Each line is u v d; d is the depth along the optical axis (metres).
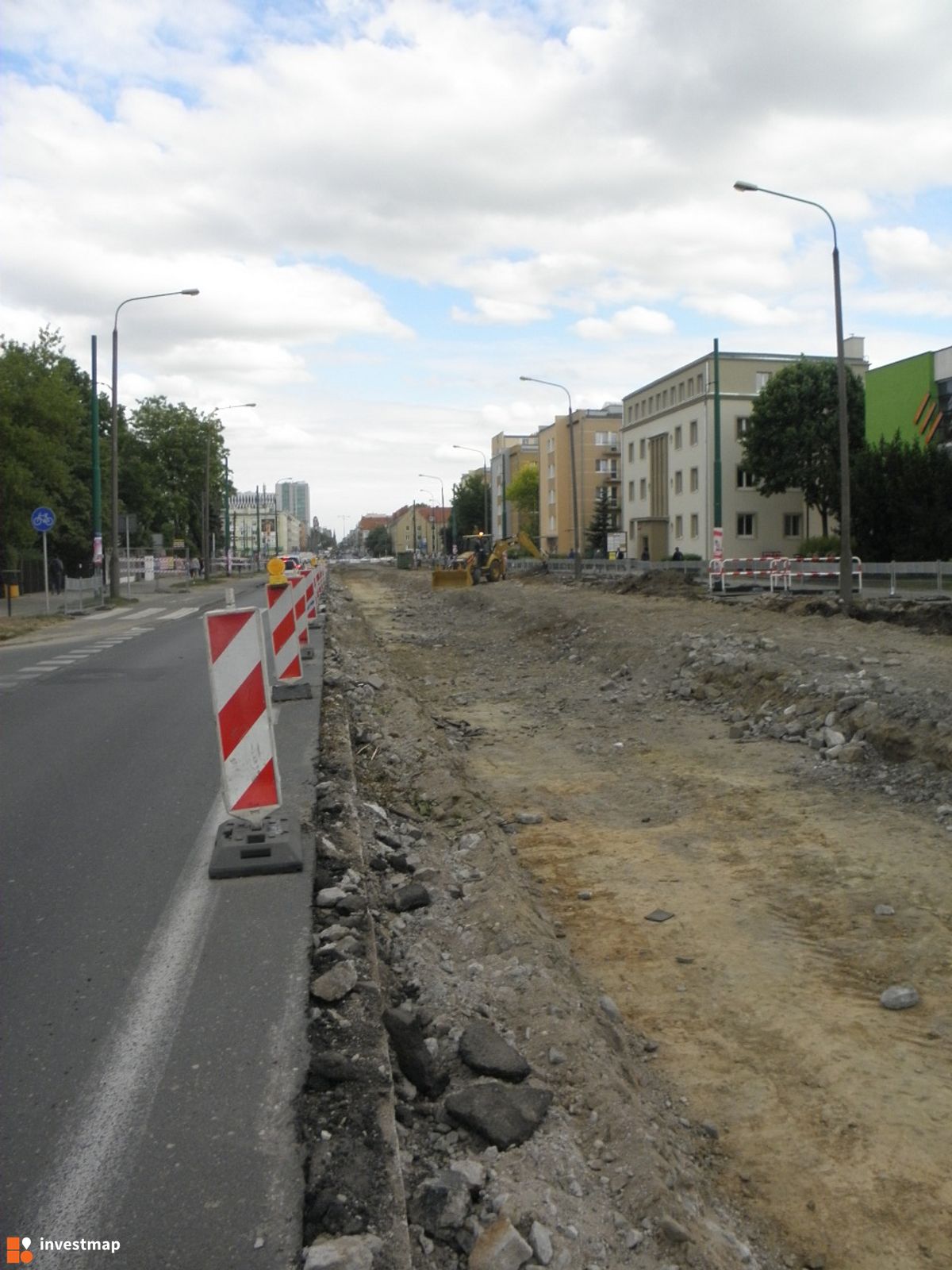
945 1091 4.43
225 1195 2.92
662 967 5.75
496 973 4.95
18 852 6.27
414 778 9.11
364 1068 3.58
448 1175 3.12
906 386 41.78
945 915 6.16
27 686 14.43
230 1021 3.95
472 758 11.25
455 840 7.53
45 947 4.74
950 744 8.88
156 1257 2.68
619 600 28.38
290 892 5.39
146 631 24.14
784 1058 4.74
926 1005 5.19
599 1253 2.98
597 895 6.90
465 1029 4.18
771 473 52.69
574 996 4.89
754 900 6.67
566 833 8.33
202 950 4.64
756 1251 3.46
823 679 12.06
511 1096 3.61
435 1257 2.83
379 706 12.70
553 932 6.03
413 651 23.08
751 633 16.94
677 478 62.12
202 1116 3.31
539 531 99.50
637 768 10.49
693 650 15.91
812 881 6.90
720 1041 4.91
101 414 63.31
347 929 4.82
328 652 17.36
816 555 39.78
